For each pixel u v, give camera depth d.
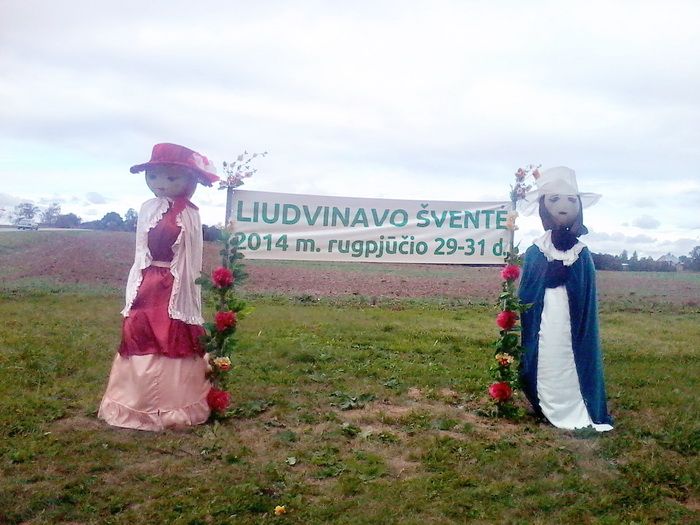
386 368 6.95
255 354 7.36
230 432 4.70
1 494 3.59
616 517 3.57
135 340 4.74
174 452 4.30
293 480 3.92
